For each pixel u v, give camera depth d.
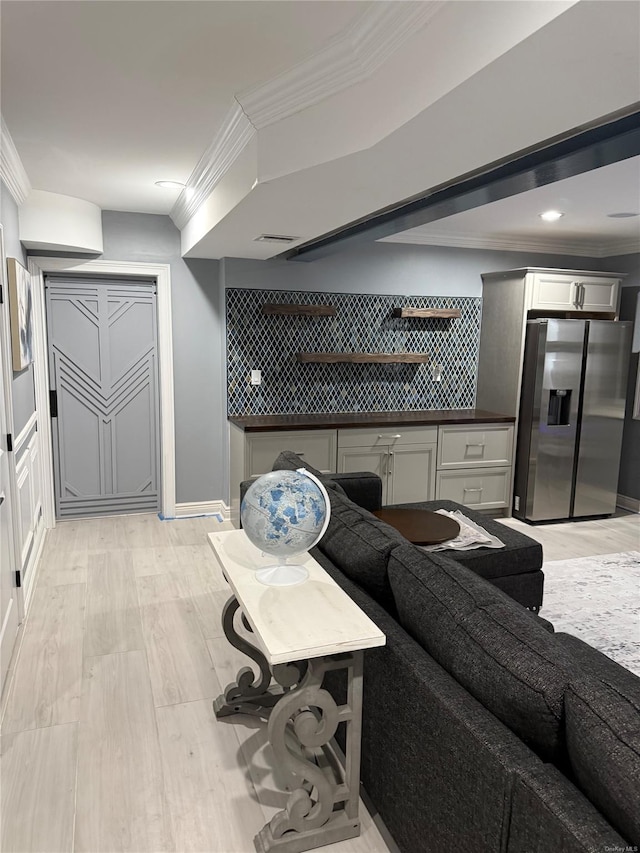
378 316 5.18
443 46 1.56
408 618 1.78
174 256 4.72
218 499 5.13
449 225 4.75
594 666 2.01
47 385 4.54
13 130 2.77
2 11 1.77
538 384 4.82
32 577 3.58
